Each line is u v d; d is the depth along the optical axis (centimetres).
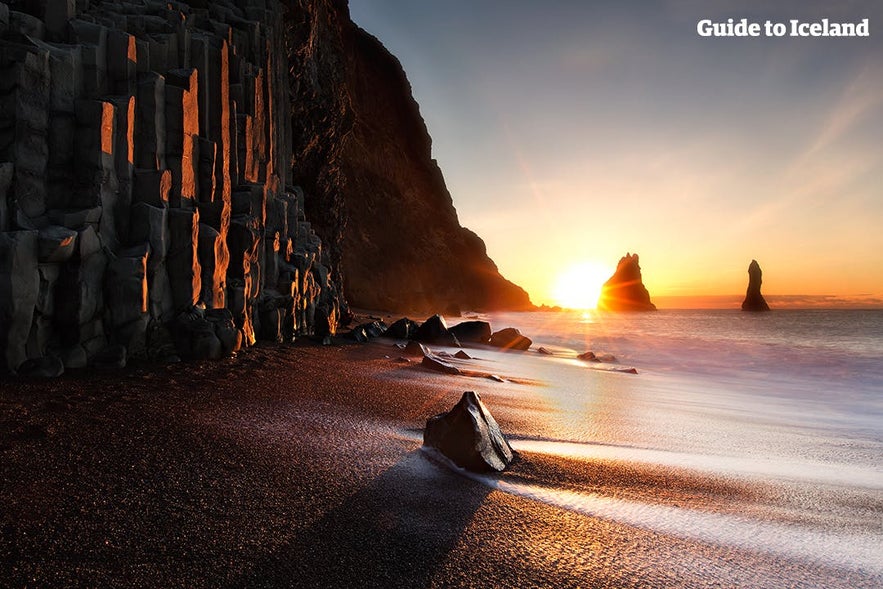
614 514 430
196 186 1029
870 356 2261
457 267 8331
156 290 860
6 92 726
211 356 901
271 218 1413
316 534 357
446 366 1149
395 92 8075
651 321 6328
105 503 371
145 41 959
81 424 516
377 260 6334
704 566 354
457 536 370
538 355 2031
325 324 1571
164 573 299
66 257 724
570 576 329
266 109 1495
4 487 376
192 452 479
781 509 468
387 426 635
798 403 1197
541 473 518
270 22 1698
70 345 737
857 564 370
